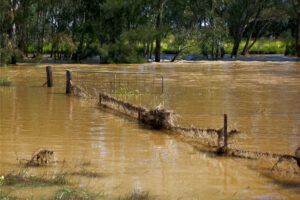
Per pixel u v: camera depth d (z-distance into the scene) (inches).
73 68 1365.7
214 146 360.5
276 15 2209.6
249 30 2440.9
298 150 301.1
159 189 260.1
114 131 420.5
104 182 269.9
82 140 382.9
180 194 252.2
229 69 1327.5
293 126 446.3
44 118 484.1
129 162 317.1
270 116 501.7
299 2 2065.7
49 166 303.6
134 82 894.4
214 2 2009.1
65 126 442.0
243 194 254.2
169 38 1988.2
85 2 1752.0
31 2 1717.5
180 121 466.9
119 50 1678.2
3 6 1553.9
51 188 251.6
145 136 400.8
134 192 252.8
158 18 1879.9
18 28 1812.3
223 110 544.7
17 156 329.7
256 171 299.7
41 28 2016.5
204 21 2191.2
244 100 633.0
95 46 1675.7
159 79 968.9
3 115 500.4
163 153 342.6
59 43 1726.1
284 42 2637.8
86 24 1712.6
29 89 760.3
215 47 1980.8
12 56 1510.8
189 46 1873.8
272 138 393.7
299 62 1718.8
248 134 407.2
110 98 559.8
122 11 1670.8
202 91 743.7
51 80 802.8
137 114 490.9
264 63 1659.7
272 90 762.2
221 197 247.9
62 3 1863.9
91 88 780.0
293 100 635.5
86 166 305.1
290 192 257.8
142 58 1713.8
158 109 444.8
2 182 257.9
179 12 2123.5
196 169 302.5
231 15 2138.3
